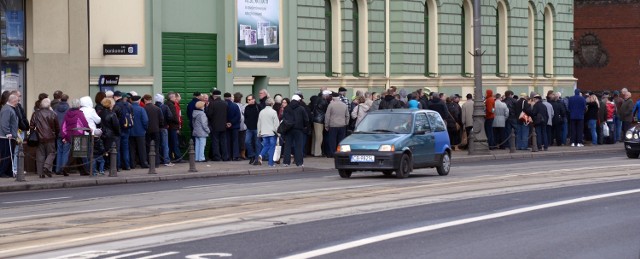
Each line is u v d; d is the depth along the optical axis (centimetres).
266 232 1645
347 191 2319
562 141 4538
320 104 3700
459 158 3734
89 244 1550
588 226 1714
